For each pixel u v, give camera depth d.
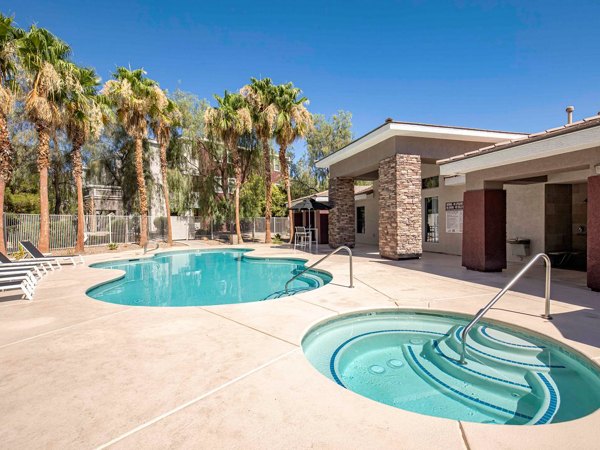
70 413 2.51
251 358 3.51
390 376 3.71
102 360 3.51
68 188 22.44
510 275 8.73
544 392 3.34
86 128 15.45
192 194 24.38
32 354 3.70
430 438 2.17
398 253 11.90
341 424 2.33
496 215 9.26
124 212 23.27
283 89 20.62
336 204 17.12
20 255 14.28
